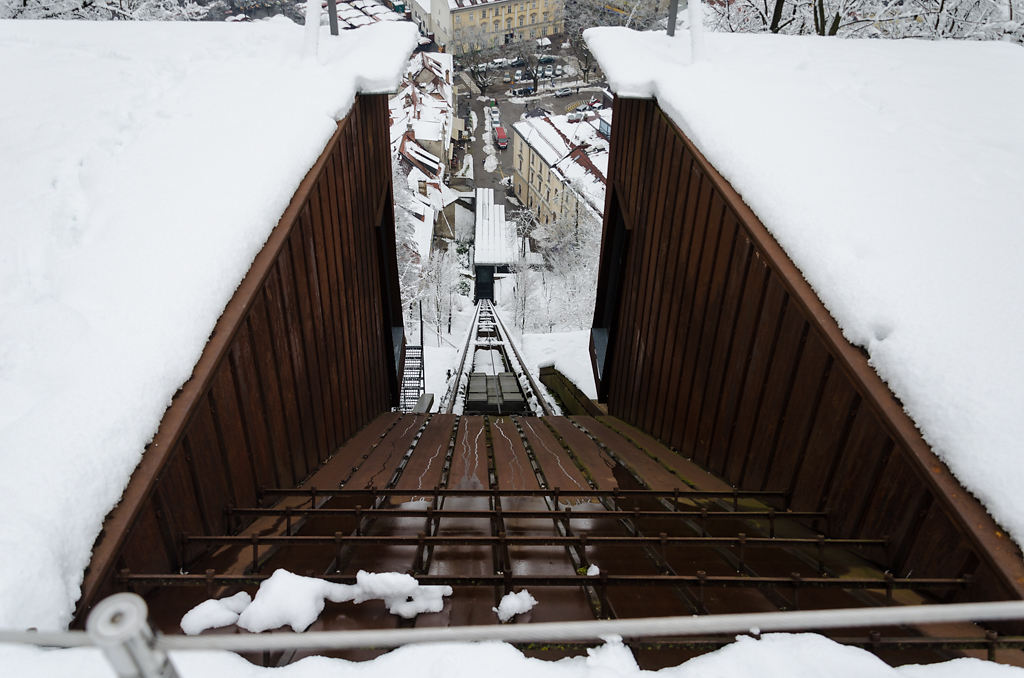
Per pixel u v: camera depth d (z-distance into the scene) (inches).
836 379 192.4
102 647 51.3
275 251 238.4
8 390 154.4
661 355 392.5
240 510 193.6
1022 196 224.7
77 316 178.5
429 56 2955.2
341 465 304.5
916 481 157.6
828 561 171.9
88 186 240.4
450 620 132.4
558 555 171.6
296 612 124.1
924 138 275.7
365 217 452.8
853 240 209.8
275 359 248.2
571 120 2333.9
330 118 327.0
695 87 356.5
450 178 2684.5
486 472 273.9
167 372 169.8
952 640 115.0
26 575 115.0
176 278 197.2
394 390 636.7
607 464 295.1
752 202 253.3
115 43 413.1
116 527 139.3
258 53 417.4
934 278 187.2
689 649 117.7
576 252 1792.6
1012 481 136.5
